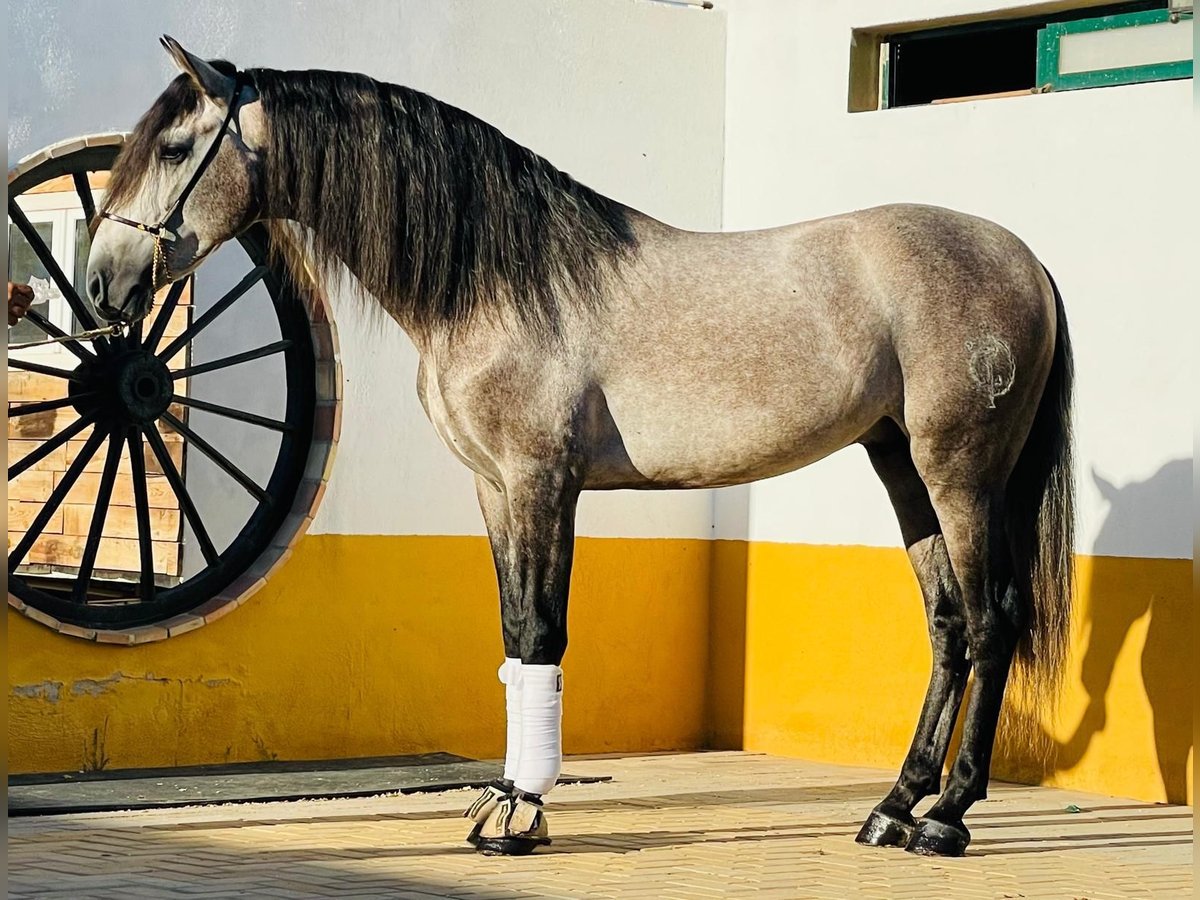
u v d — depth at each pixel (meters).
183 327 7.52
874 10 7.61
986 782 5.12
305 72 4.93
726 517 8.03
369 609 7.00
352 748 6.93
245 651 6.64
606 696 7.70
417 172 4.85
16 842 4.94
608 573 7.71
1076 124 6.93
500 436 4.81
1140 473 6.64
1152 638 6.54
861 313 4.96
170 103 4.81
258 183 4.83
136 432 6.47
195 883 4.33
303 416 6.84
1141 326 6.69
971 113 7.26
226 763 6.57
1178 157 6.62
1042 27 7.29
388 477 7.08
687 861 4.81
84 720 6.21
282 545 6.71
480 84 7.41
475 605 7.32
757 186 8.02
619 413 4.90
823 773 7.07
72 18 6.23
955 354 4.94
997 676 5.04
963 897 4.39
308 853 4.81
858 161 7.63
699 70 8.09
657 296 4.92
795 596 7.69
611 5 7.81
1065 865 4.97
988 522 5.04
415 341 4.99
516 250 4.85
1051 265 6.97
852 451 7.51
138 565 7.94
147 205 4.75
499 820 4.85
